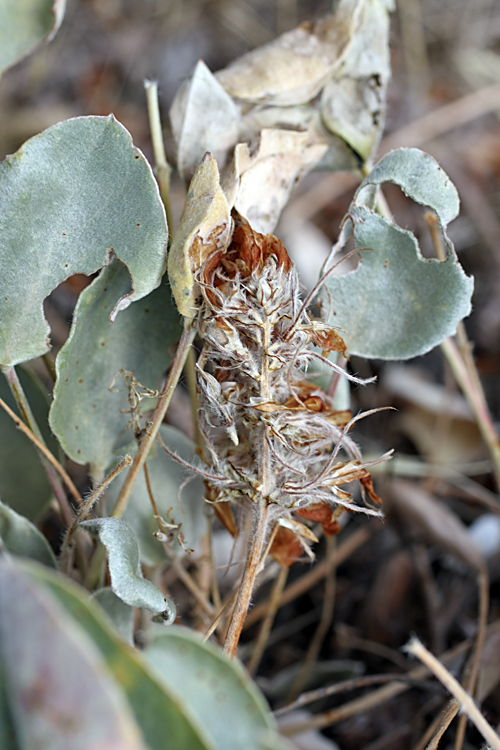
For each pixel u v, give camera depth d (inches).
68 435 11.9
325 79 12.6
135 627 13.5
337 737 14.6
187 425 18.1
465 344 14.6
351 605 16.6
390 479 16.2
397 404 20.6
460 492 18.1
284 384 11.4
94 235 11.2
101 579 12.0
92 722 8.7
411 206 26.9
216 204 10.9
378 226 11.8
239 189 11.6
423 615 16.2
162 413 11.3
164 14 34.0
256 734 9.6
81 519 11.5
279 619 16.2
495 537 16.8
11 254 11.2
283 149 12.1
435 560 17.4
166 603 10.8
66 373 11.6
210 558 13.0
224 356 11.0
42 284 11.4
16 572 8.9
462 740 13.3
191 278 10.9
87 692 8.7
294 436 11.4
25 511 12.8
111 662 9.2
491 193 29.1
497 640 14.0
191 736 9.2
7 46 11.7
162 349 12.3
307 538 11.9
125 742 8.7
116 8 33.7
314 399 11.6
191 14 34.1
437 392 20.4
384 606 16.2
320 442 11.6
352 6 12.6
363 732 14.6
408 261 11.9
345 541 17.0
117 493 12.5
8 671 8.9
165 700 9.2
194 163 12.3
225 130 12.4
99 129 11.0
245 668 13.7
